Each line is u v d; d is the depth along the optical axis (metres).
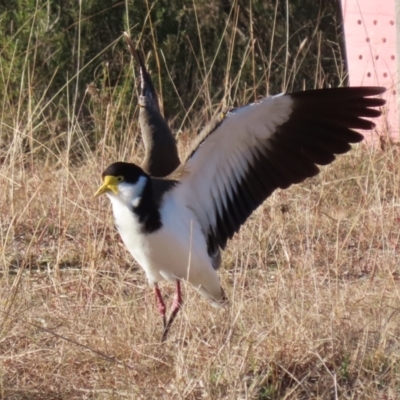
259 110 9.12
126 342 9.15
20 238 12.20
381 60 16.06
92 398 8.34
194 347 8.69
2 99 15.92
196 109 19.00
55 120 16.09
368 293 9.84
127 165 9.48
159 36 20.17
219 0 20.98
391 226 11.73
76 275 11.16
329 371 8.16
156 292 9.88
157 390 8.25
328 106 9.19
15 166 13.90
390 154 13.25
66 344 9.11
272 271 10.93
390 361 8.44
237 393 8.09
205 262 9.66
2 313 9.34
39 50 17.98
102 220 12.01
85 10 18.88
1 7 19.02
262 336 8.68
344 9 16.44
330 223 12.02
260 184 9.56
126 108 15.77
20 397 8.36
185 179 9.63
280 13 21.45
